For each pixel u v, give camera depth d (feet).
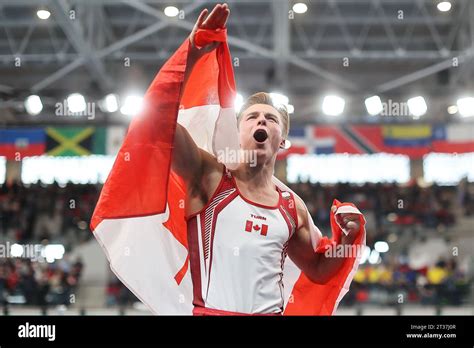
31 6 42.91
